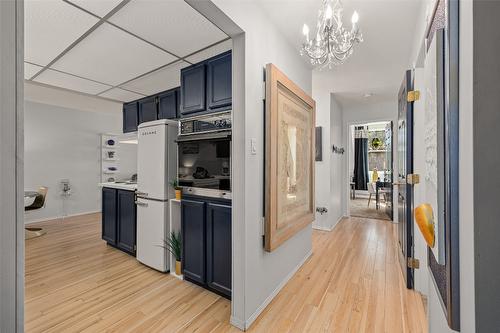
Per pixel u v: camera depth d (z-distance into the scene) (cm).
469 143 65
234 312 170
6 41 47
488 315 59
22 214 49
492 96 60
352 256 296
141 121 371
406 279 219
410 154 214
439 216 84
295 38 227
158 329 166
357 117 498
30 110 479
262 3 180
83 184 558
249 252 171
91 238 378
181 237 240
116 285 228
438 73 85
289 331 163
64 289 220
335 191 449
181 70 254
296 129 238
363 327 167
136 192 280
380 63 287
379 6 183
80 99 449
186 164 239
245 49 167
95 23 181
